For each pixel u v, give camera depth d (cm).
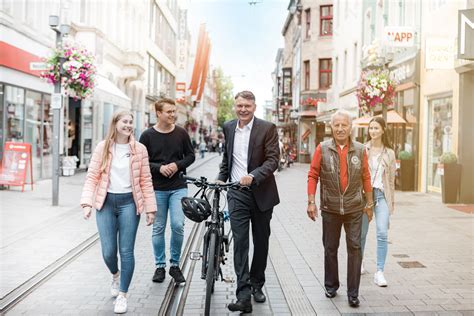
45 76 1176
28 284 576
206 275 504
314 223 1032
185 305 521
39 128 1730
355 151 529
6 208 1102
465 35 1069
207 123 10206
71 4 2034
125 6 2992
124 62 2886
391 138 1947
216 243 506
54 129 1157
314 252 764
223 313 498
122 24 2923
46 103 1789
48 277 607
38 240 800
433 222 1022
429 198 1435
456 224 999
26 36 1588
